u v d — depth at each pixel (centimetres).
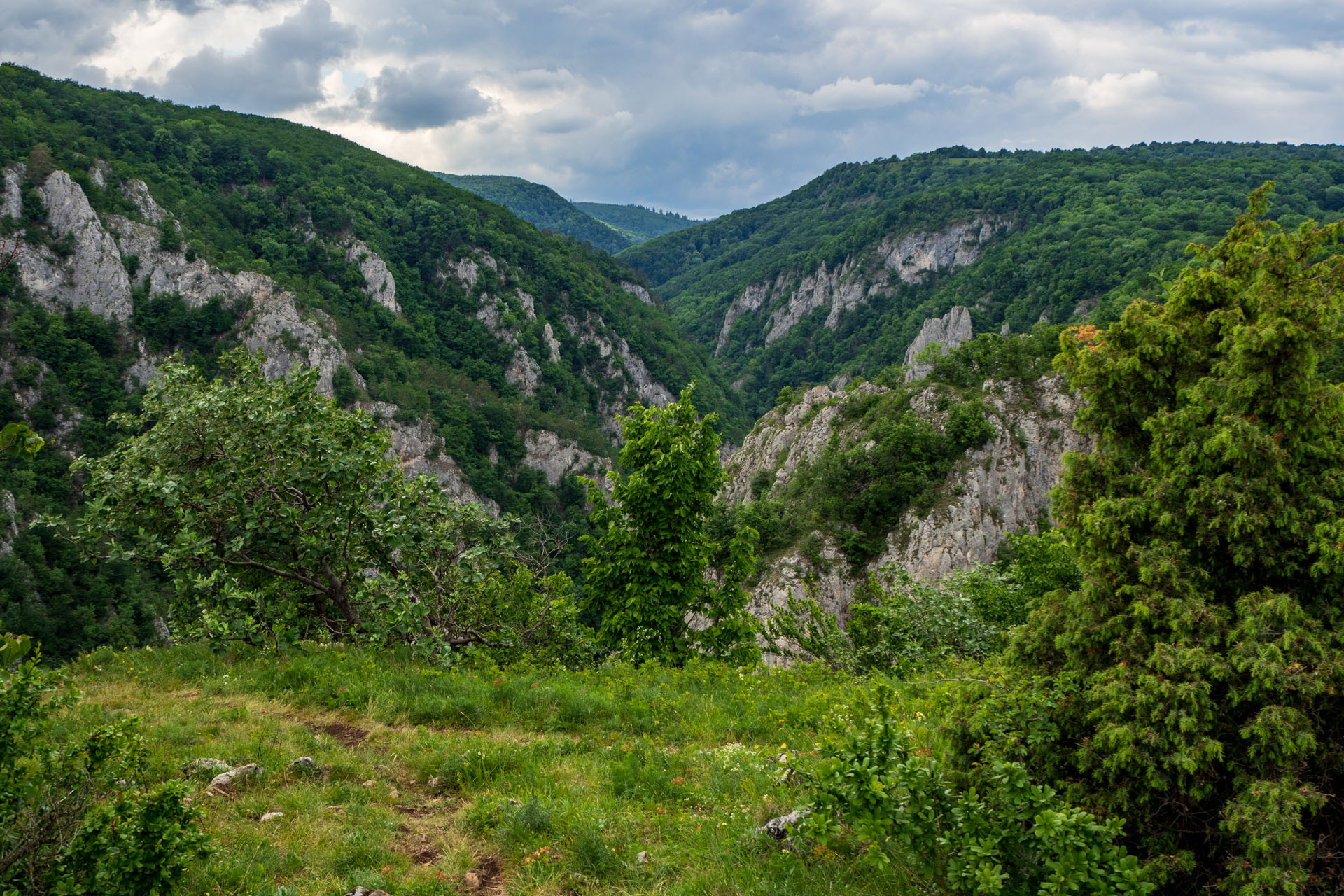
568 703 1062
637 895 584
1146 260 14600
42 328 9519
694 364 19962
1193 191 17925
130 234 11250
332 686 1080
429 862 633
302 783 758
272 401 1395
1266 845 469
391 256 16100
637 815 723
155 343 10844
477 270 16800
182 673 1127
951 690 722
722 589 1817
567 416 15888
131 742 513
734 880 591
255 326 11669
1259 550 567
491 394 14475
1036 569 1842
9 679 457
